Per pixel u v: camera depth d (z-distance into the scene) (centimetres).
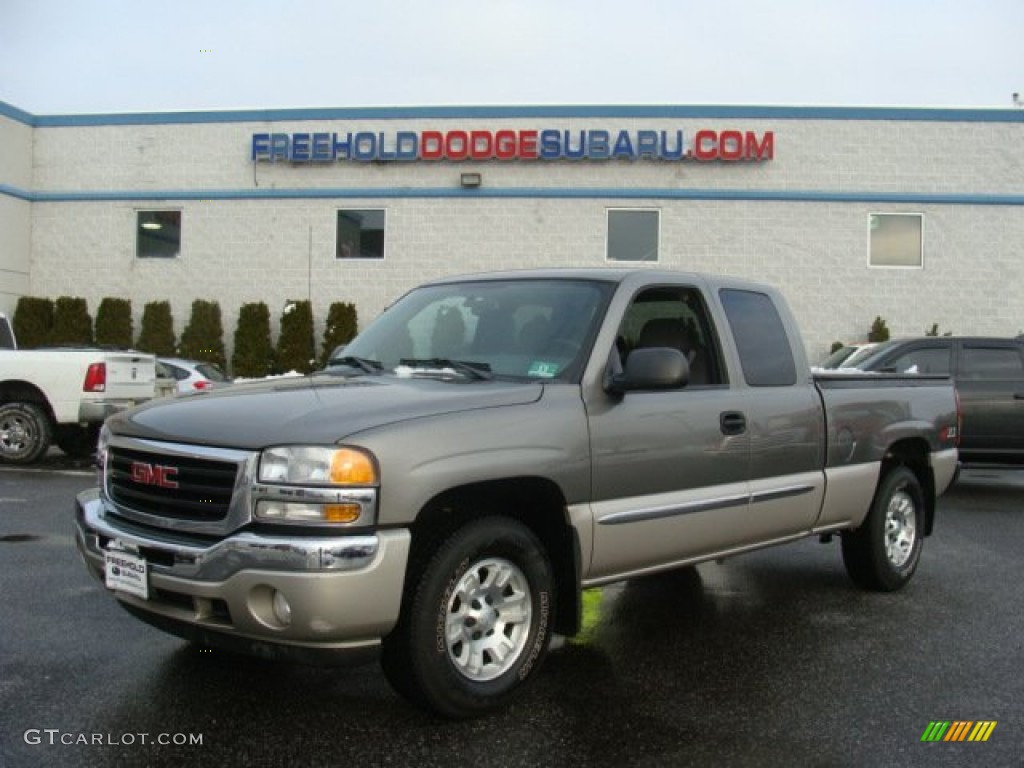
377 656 351
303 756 352
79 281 2039
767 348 536
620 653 484
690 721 391
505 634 397
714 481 479
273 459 344
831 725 389
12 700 402
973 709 408
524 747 362
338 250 1972
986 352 1078
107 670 439
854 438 574
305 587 331
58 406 1094
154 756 349
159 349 1956
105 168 2030
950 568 690
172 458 369
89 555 397
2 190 1961
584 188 1909
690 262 1902
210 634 358
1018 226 1880
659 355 416
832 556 729
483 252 1931
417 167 1947
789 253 1889
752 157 1883
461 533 374
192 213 2005
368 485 341
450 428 369
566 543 414
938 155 1884
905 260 1900
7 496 904
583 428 414
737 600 595
